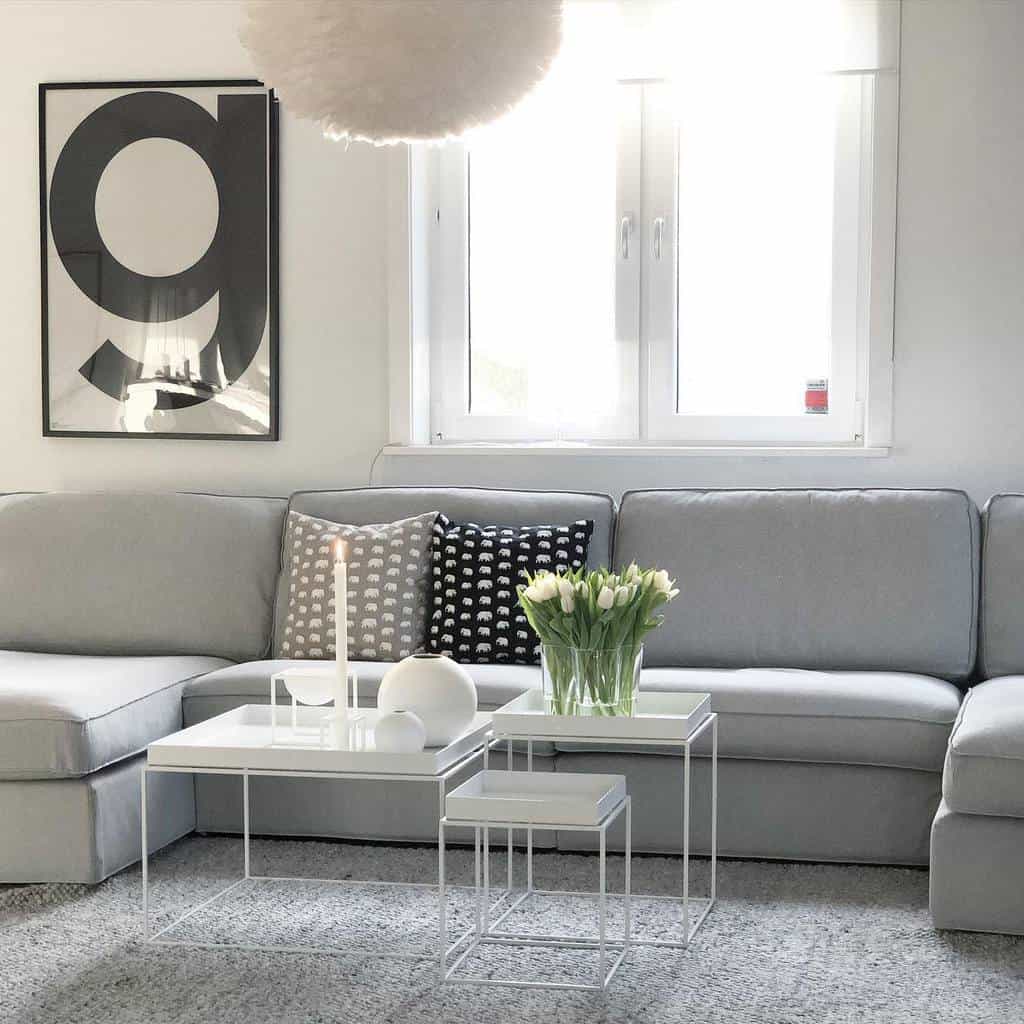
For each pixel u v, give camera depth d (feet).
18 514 12.62
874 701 9.57
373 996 7.53
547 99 13.34
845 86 12.83
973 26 12.30
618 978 7.75
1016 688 9.60
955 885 8.33
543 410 13.62
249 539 12.39
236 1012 7.32
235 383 13.78
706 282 13.28
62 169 13.92
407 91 7.55
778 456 12.78
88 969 7.94
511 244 13.62
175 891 9.34
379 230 13.55
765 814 9.82
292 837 10.61
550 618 8.41
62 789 9.28
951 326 12.46
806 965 7.91
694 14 12.80
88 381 13.97
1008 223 12.32
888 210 12.45
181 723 10.61
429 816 10.27
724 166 13.19
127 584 12.20
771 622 11.19
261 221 13.67
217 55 13.71
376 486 13.46
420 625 11.48
